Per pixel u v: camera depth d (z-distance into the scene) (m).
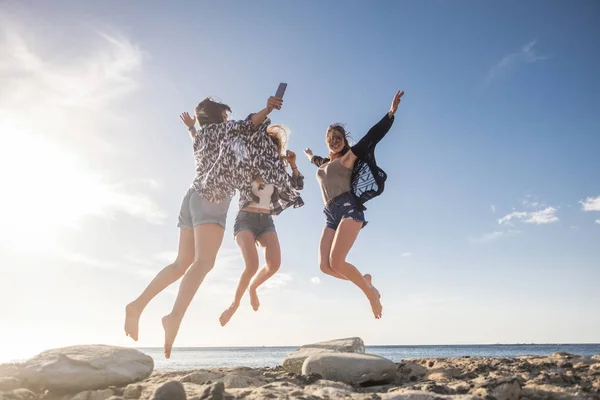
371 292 5.41
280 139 5.33
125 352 3.84
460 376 4.10
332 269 5.46
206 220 3.86
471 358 5.32
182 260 4.05
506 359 4.96
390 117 5.29
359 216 5.34
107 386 3.48
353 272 5.36
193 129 5.02
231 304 5.07
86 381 3.38
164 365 35.09
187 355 75.00
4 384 3.21
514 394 3.06
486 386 3.09
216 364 36.06
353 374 3.89
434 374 4.25
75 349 3.76
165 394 2.59
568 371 3.92
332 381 3.65
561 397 3.06
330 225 5.52
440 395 2.76
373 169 5.29
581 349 100.69
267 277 5.19
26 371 3.34
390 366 3.98
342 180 5.43
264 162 4.19
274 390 3.08
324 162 6.01
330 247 5.48
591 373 3.77
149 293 3.89
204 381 3.92
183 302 3.66
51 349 3.77
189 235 4.09
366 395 2.86
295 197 4.89
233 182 4.02
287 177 4.39
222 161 4.00
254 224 5.10
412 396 2.77
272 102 4.08
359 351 5.27
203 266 3.79
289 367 5.01
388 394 2.84
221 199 3.94
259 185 4.60
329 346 5.16
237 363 38.06
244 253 4.98
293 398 2.79
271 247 5.13
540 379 3.56
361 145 5.23
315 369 4.05
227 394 2.88
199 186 3.96
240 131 4.11
